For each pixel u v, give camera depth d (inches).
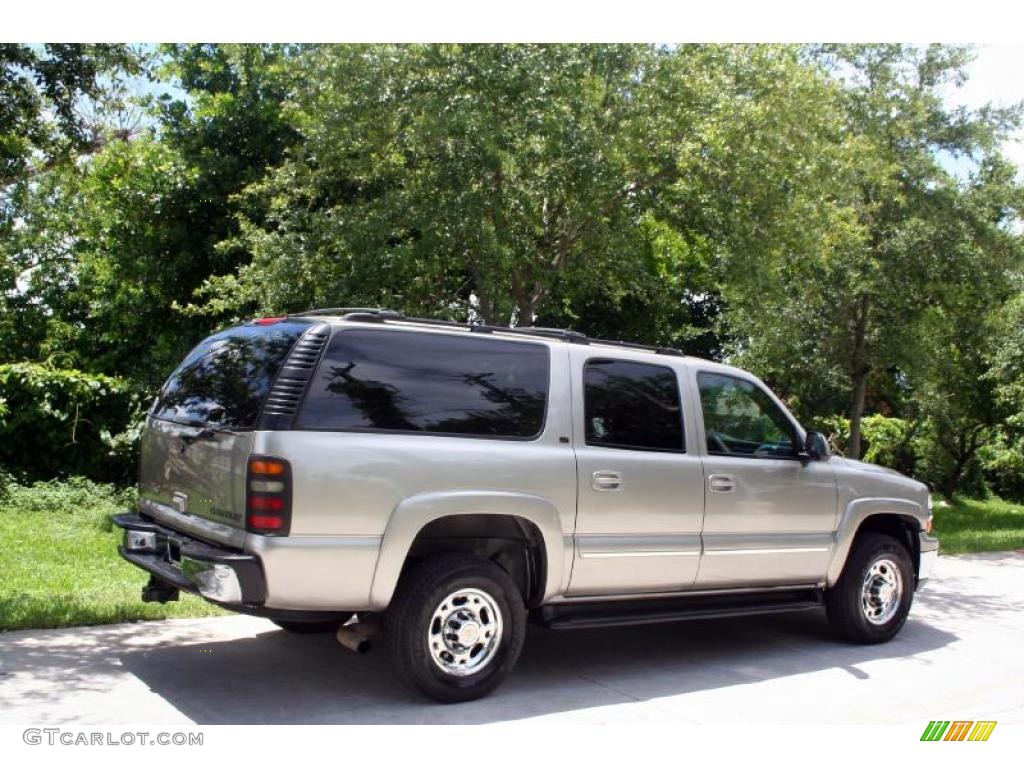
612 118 417.1
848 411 966.4
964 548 543.2
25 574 339.9
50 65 361.7
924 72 596.4
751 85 423.5
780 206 424.5
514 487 218.5
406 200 418.9
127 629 265.7
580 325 740.7
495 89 397.1
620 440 241.8
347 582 196.7
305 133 453.7
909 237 578.9
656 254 647.1
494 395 223.1
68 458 574.6
